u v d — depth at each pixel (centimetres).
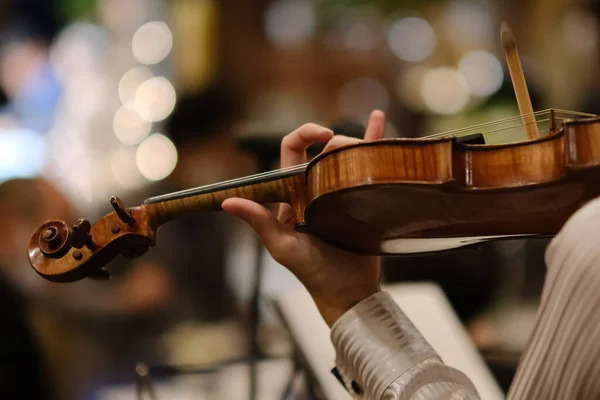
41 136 348
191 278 247
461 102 336
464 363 163
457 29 391
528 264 223
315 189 134
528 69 280
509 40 145
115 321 225
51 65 377
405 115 327
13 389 200
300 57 396
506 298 220
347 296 140
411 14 396
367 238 138
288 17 399
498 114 242
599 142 127
